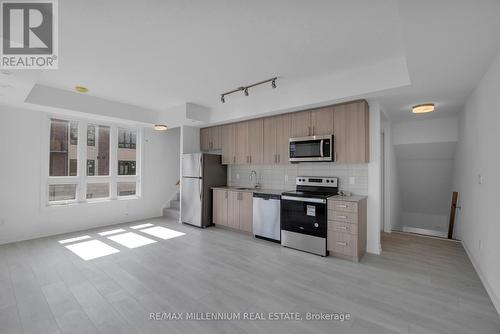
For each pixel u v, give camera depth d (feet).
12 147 12.67
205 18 6.38
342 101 10.94
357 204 10.00
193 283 8.28
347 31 7.00
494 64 7.13
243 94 13.15
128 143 17.97
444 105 11.95
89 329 5.90
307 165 13.64
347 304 7.04
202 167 16.01
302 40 7.53
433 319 6.32
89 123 15.78
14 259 10.30
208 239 13.39
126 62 9.12
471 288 7.95
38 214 13.52
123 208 17.30
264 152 14.28
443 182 18.20
